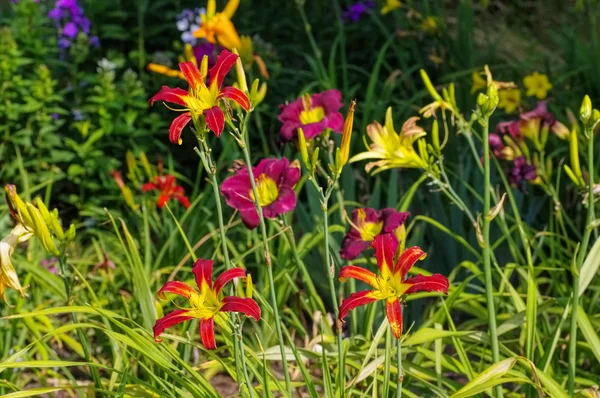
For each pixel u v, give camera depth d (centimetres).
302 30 505
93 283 316
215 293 190
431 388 223
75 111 411
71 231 212
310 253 314
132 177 342
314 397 211
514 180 264
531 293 223
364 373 215
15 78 391
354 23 516
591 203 209
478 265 310
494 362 216
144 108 414
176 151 439
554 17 600
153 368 245
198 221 338
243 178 221
